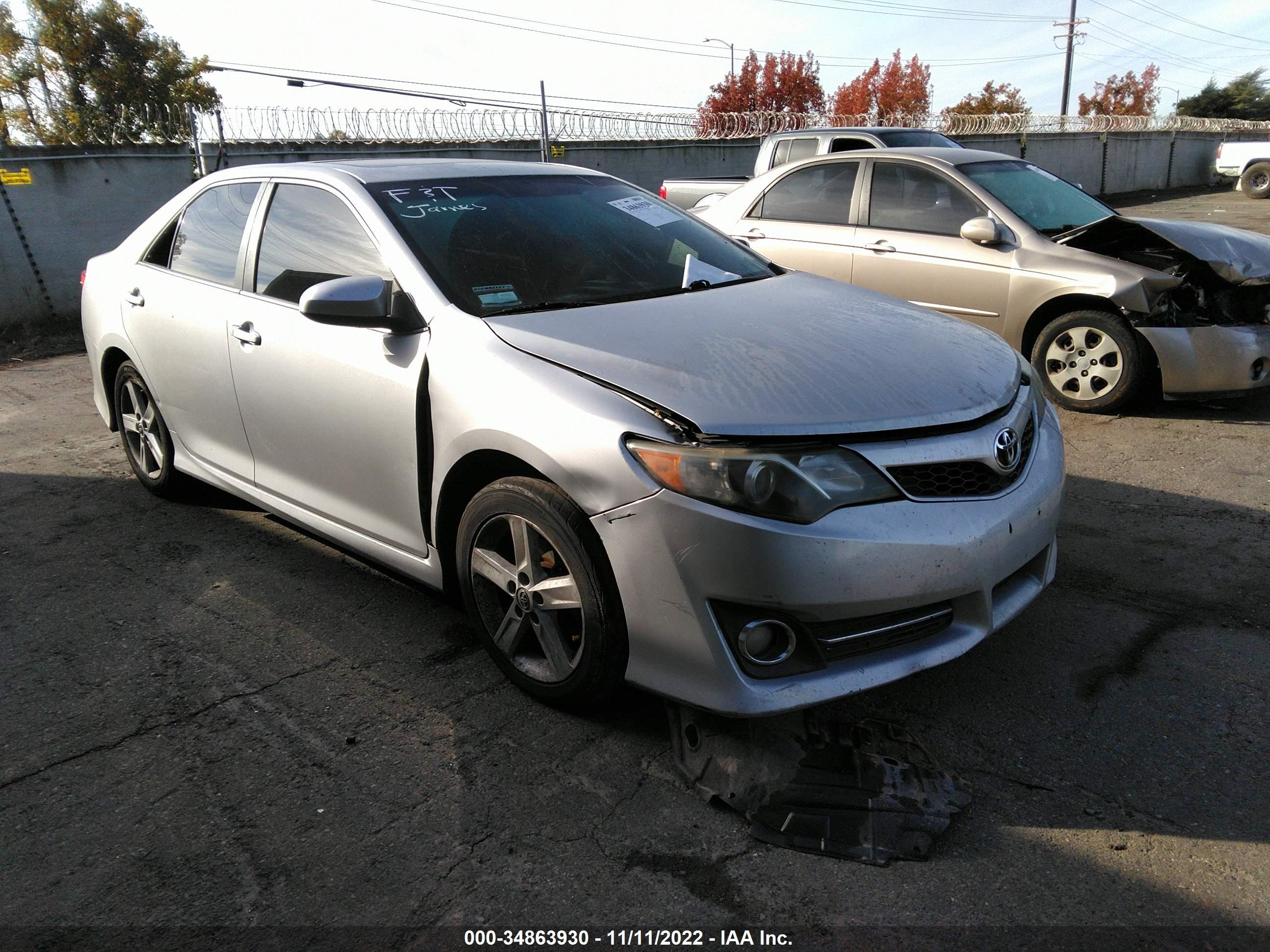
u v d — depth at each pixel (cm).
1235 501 413
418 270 293
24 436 591
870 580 223
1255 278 504
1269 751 243
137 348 412
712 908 197
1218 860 206
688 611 226
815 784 230
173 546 400
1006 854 209
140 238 428
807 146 1074
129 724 271
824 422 227
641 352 254
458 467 271
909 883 201
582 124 1652
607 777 240
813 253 629
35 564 386
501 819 226
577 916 196
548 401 244
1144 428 522
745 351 256
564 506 242
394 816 228
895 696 272
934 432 238
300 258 333
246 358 342
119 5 3005
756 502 217
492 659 285
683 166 2000
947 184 585
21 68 2952
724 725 252
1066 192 614
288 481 347
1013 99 4556
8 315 1138
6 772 250
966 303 568
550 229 330
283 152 1415
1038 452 274
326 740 260
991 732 254
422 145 1583
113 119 2761
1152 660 288
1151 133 2952
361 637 318
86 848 221
